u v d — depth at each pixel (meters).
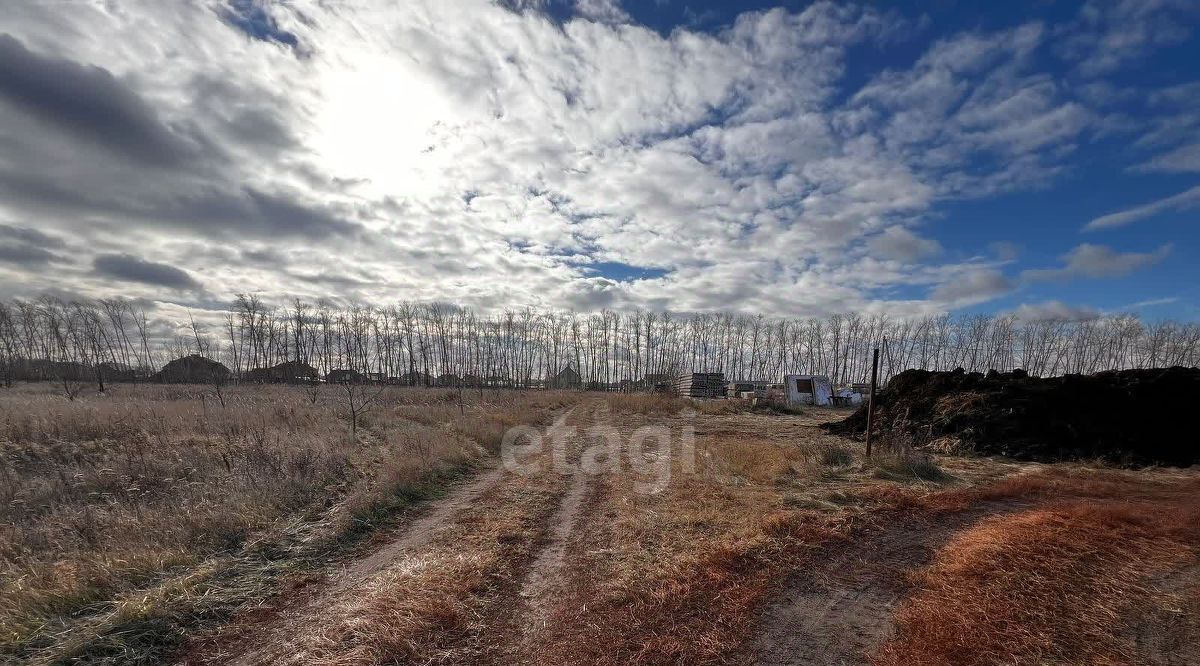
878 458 10.16
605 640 3.89
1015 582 4.59
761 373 61.78
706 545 5.75
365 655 3.69
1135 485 8.78
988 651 3.61
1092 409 12.61
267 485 7.53
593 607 4.43
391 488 7.96
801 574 5.00
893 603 4.43
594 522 6.87
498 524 6.77
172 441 10.39
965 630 3.87
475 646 3.87
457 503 7.93
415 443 11.00
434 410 17.88
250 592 4.80
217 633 4.11
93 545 5.45
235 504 6.67
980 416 12.94
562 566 5.41
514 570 5.33
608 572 5.16
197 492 7.31
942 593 4.48
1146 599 4.31
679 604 4.41
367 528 6.62
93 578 4.64
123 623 4.06
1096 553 5.14
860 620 4.15
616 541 6.04
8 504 6.71
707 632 3.97
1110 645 3.69
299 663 3.67
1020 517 6.39
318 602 4.67
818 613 4.27
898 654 3.63
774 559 5.31
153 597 4.43
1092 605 4.21
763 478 9.07
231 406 16.02
